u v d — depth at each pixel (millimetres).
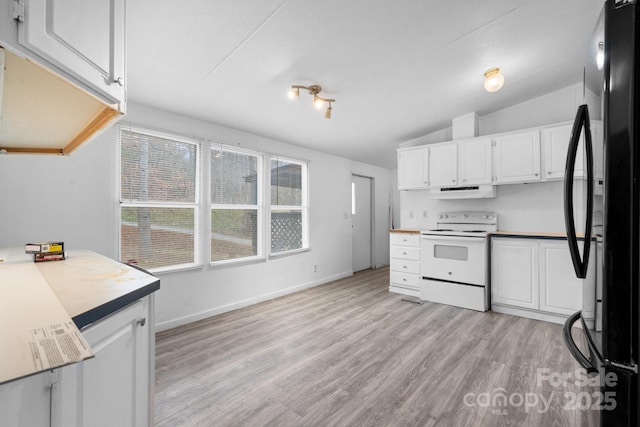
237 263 3473
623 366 680
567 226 1006
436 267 3697
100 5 1081
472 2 1810
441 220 4223
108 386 902
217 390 1837
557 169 3131
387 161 5773
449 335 2682
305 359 2234
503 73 2820
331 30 1889
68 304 848
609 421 702
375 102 3104
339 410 1649
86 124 1436
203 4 1580
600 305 764
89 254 1846
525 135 3328
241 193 3609
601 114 756
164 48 1935
